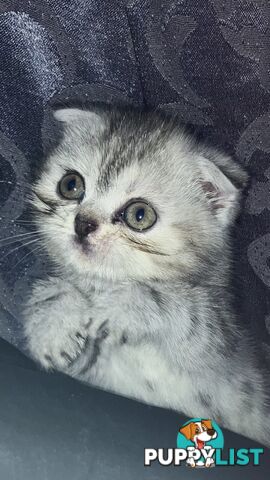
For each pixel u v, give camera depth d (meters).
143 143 0.18
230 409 0.17
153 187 0.17
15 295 0.18
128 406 0.15
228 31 0.14
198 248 0.17
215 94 0.15
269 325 0.17
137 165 0.17
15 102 0.16
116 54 0.15
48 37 0.16
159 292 0.17
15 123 0.17
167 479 0.13
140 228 0.17
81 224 0.17
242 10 0.14
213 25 0.14
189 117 0.16
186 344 0.17
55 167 0.18
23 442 0.13
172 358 0.17
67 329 0.17
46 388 0.14
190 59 0.15
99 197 0.17
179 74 0.15
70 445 0.13
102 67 0.16
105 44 0.15
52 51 0.16
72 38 0.15
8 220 0.18
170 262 0.17
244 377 0.18
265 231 0.16
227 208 0.17
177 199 0.17
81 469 0.13
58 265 0.18
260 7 0.14
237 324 0.18
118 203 0.17
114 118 0.18
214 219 0.18
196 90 0.15
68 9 0.15
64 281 0.18
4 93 0.16
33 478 0.12
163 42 0.15
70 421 0.14
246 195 0.16
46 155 0.18
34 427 0.13
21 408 0.14
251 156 0.16
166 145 0.18
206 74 0.15
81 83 0.16
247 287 0.17
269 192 0.16
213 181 0.17
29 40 0.16
